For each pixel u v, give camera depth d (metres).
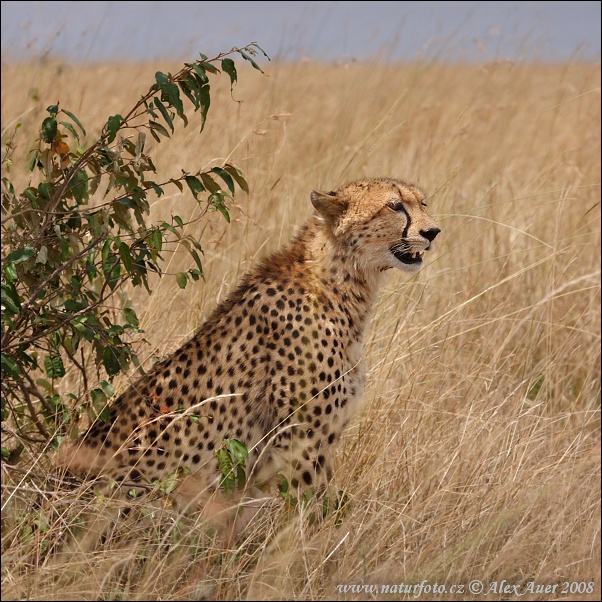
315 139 16.30
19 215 7.70
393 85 21.47
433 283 12.29
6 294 7.25
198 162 13.84
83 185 7.75
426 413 9.45
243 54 7.67
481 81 22.69
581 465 8.95
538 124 19.62
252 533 7.92
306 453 8.16
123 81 18.41
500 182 15.48
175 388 8.13
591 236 14.12
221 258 11.81
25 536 7.37
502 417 9.70
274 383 8.18
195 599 7.38
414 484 8.66
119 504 7.60
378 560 7.82
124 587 7.25
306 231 8.80
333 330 8.40
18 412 8.36
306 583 7.42
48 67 18.28
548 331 11.67
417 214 8.87
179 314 10.73
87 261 7.83
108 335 7.89
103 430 8.15
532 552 8.15
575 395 11.54
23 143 13.47
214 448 8.11
